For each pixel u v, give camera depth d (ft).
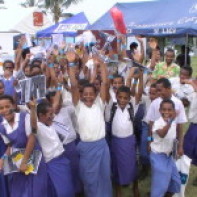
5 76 18.63
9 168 11.64
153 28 35.29
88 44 17.78
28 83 11.10
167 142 13.00
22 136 11.66
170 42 49.39
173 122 13.02
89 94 13.02
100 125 13.10
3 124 11.77
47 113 11.99
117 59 17.02
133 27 37.17
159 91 14.14
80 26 42.68
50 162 12.18
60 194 12.05
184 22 33.27
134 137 14.39
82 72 17.65
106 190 13.35
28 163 11.51
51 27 45.78
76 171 14.11
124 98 13.99
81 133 13.14
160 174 12.81
